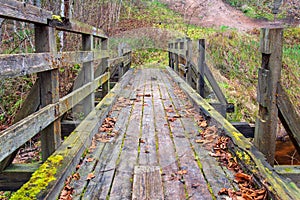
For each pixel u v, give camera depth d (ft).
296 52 21.79
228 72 20.24
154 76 18.51
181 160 6.83
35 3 20.54
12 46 19.17
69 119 10.46
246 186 5.68
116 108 11.66
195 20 39.50
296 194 4.77
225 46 25.54
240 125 10.49
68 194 5.27
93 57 10.78
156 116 10.59
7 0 4.67
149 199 5.12
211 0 44.37
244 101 16.30
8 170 6.84
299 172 6.75
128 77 16.80
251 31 30.66
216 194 5.34
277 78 6.56
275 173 5.49
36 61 5.66
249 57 22.98
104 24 34.27
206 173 6.20
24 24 19.57
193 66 15.02
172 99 13.20
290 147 12.46
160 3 49.62
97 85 11.53
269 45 6.54
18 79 17.02
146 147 7.68
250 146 6.70
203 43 13.53
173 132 8.89
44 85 6.74
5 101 15.78
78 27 8.82
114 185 5.65
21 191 4.79
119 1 43.98
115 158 6.95
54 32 6.81
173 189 5.49
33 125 5.61
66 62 7.62
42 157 7.07
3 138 4.52
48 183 5.06
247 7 39.50
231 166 6.54
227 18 37.68
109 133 8.82
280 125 13.11
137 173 6.10
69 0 23.52
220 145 7.67
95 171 6.27
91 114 9.66
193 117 10.43
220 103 12.80
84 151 7.22
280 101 6.61
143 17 42.27
